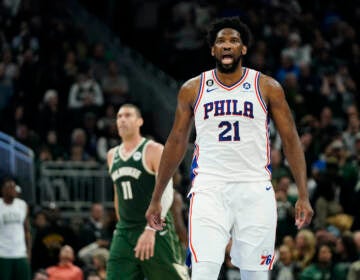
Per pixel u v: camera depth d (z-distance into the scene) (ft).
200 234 22.91
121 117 32.07
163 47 82.99
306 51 78.38
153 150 31.81
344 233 48.88
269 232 23.27
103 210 58.59
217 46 23.53
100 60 78.48
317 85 74.90
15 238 46.62
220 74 23.72
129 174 31.91
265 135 23.65
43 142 66.64
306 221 23.67
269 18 82.64
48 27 78.23
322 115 67.82
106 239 51.83
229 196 23.25
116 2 89.15
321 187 55.36
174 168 24.34
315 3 87.81
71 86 71.67
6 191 46.65
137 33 87.81
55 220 52.34
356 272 46.83
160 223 24.75
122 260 32.14
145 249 30.76
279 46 79.41
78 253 51.11
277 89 23.67
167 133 73.72
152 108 75.92
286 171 56.90
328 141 63.77
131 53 83.82
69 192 61.52
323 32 85.61
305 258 48.85
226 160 23.38
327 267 47.78
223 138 23.38
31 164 60.08
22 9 80.38
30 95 70.54
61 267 47.60
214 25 23.95
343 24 84.64
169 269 31.89
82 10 86.33
